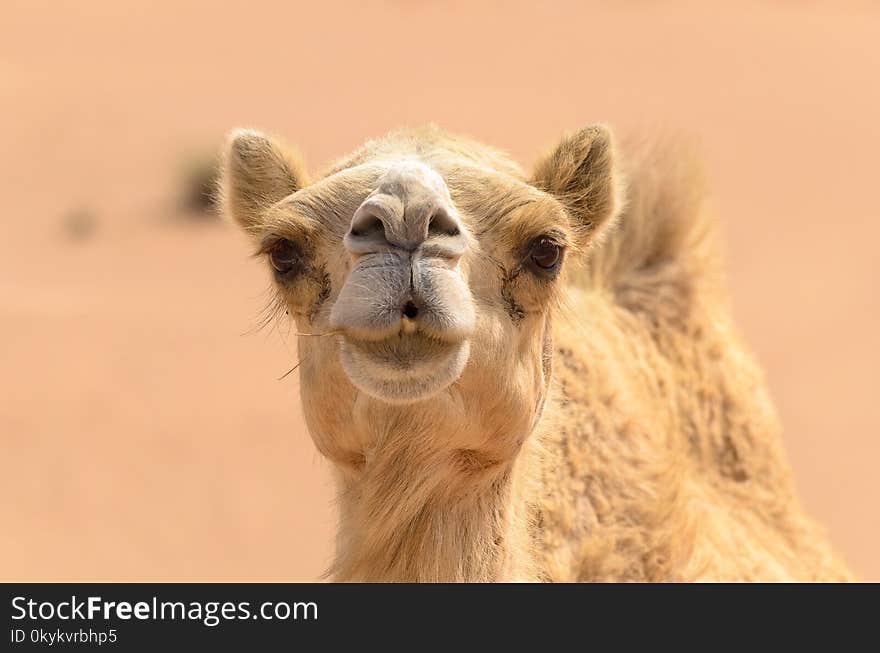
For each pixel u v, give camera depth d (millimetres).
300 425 37594
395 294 7480
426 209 7590
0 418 36969
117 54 116562
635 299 13000
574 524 10781
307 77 112062
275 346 44312
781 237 67500
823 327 51188
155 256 63625
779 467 13539
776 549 12766
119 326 47781
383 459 8648
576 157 10070
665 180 13414
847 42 117812
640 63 112062
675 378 12859
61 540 30078
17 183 81250
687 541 11344
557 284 9211
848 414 41062
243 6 131125
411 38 122375
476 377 8375
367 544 9047
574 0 129875
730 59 112250
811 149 88938
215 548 30016
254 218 10078
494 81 108812
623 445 11320
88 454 35062
